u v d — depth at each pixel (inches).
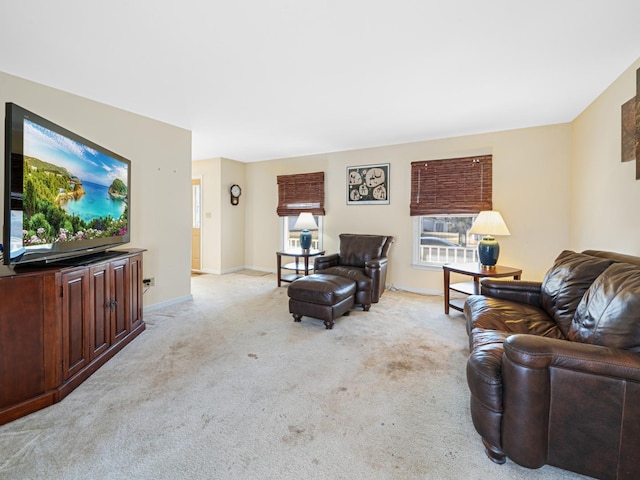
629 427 46.0
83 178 86.6
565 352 48.6
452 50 81.9
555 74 95.3
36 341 67.9
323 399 73.1
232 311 140.7
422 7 64.9
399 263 181.8
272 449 57.2
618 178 97.0
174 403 71.1
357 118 136.5
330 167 202.7
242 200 240.2
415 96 112.3
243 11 66.0
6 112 60.4
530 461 50.3
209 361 92.0
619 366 45.8
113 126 122.4
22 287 65.9
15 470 51.8
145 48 80.7
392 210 182.5
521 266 149.3
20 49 80.7
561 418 49.3
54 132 74.1
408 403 71.7
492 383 53.4
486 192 154.6
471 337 73.4
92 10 65.2
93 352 85.0
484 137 156.3
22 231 64.3
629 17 68.0
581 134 127.2
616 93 98.2
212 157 222.1
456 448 57.8
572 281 79.7
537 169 144.9
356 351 99.3
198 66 90.5
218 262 226.4
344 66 90.7
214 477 50.9
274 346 103.0
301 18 68.6
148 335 111.9
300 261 218.8
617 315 55.1
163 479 50.4
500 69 92.1
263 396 74.2
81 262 81.5
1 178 89.0
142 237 135.5
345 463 54.1
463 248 165.8
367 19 68.9
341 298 122.0
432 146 169.5
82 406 69.6
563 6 64.6
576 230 131.3
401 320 128.9
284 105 121.0
